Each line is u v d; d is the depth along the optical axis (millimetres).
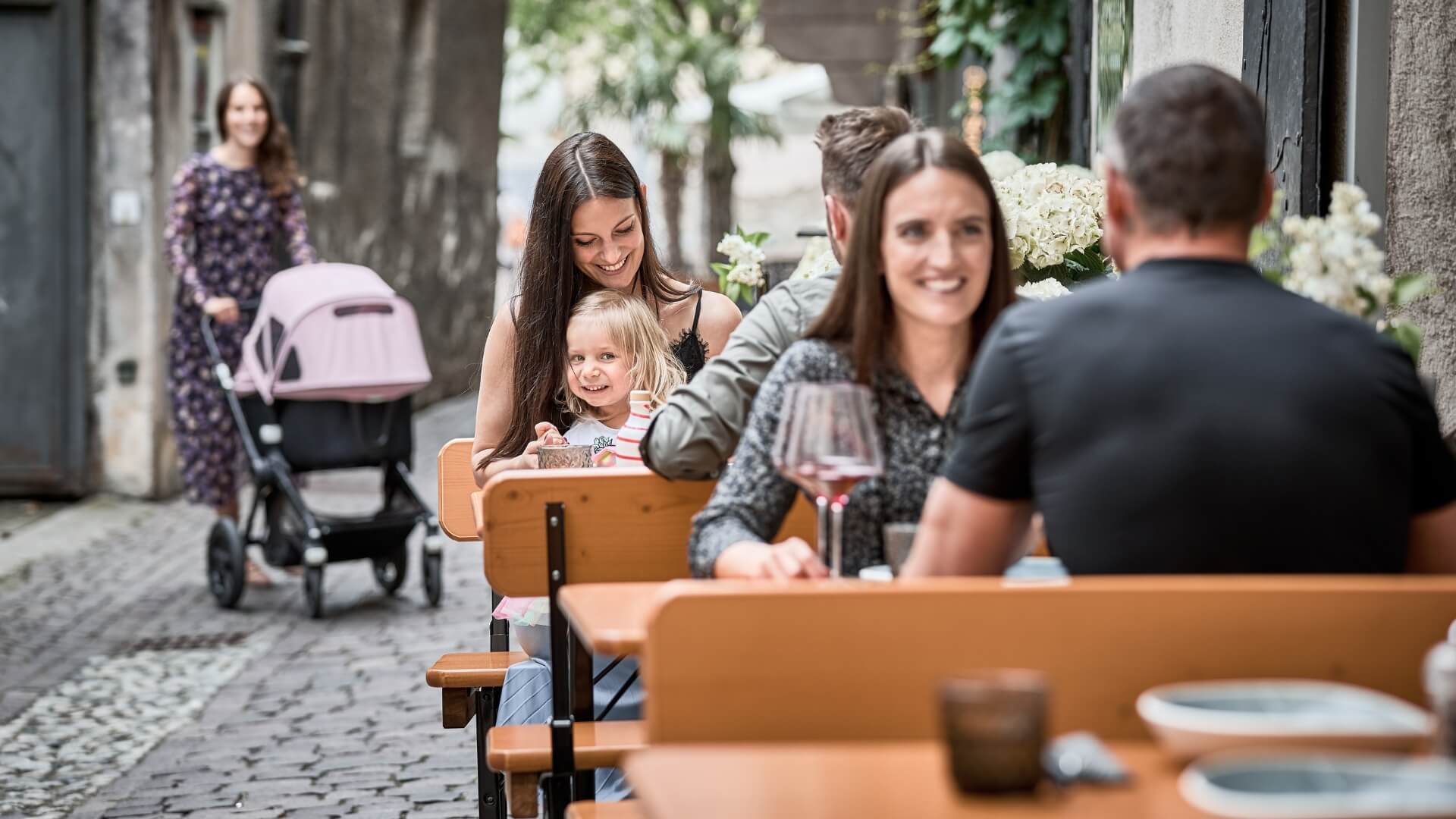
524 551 3404
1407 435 2395
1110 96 7500
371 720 6227
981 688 1813
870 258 2875
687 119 32219
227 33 13539
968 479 2461
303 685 6844
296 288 8344
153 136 12156
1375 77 4363
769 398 2951
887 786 1866
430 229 20375
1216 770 1755
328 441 8438
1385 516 2369
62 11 11906
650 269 4730
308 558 8188
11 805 5227
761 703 2166
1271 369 2344
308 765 5633
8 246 12000
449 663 4285
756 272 5586
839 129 3568
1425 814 1651
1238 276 2424
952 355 2924
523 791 3484
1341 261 2721
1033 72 9633
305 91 15828
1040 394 2398
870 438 2617
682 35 32094
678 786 1869
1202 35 5668
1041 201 4527
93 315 12211
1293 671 2207
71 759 5785
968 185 2805
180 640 7785
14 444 12062
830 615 2170
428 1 19984
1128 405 2346
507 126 37375
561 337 4457
